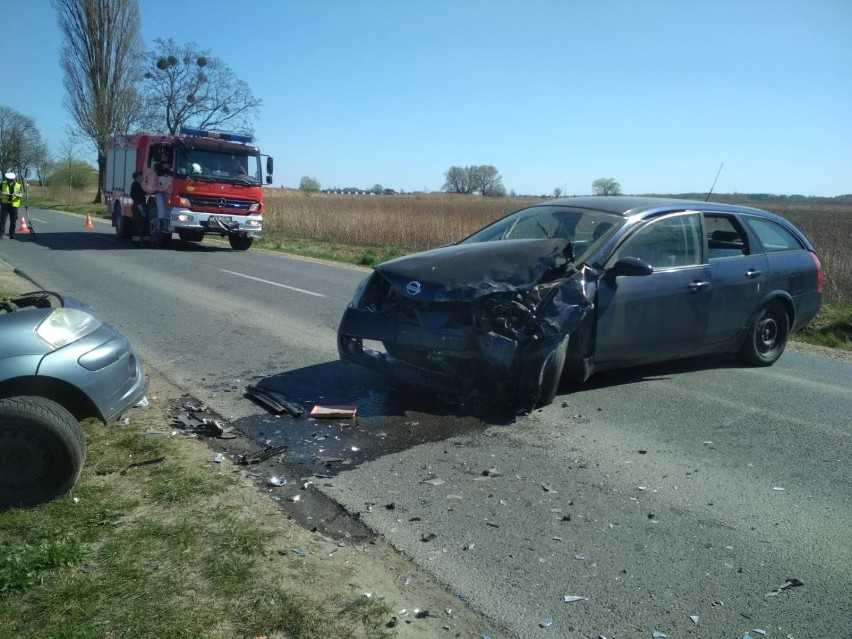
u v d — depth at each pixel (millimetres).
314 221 26641
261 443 4887
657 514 4062
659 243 6438
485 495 4223
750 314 7137
